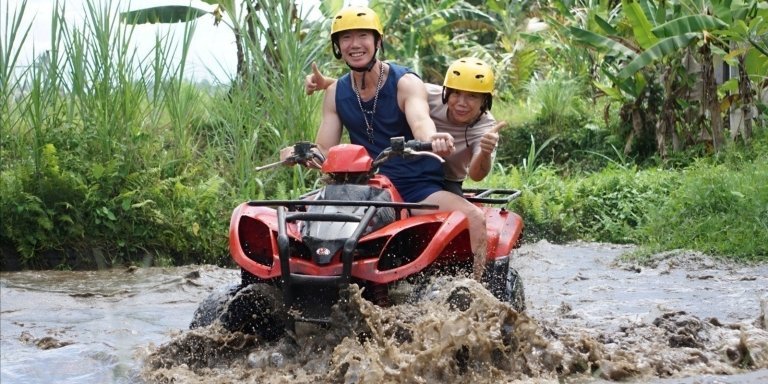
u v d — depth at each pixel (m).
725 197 11.58
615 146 16.92
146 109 12.20
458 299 5.21
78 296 8.76
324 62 14.41
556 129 17.67
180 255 11.20
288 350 5.44
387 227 5.43
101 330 7.03
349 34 6.15
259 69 12.78
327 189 5.64
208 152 12.38
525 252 11.56
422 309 5.16
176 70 12.17
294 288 5.26
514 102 20.31
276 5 12.91
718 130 15.12
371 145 6.31
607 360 5.12
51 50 11.59
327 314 5.25
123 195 10.90
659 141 15.88
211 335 5.50
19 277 9.95
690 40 14.27
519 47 20.97
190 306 8.20
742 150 14.41
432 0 20.31
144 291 9.00
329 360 5.13
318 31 13.20
